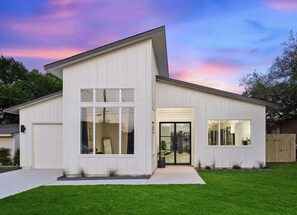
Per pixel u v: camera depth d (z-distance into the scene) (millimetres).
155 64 15156
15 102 31578
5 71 36688
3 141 18375
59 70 12734
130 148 12000
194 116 14844
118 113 12094
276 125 25078
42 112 15508
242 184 9891
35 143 15523
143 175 11812
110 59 12195
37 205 7031
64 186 9719
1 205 7070
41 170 14734
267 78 22891
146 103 12039
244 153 14648
